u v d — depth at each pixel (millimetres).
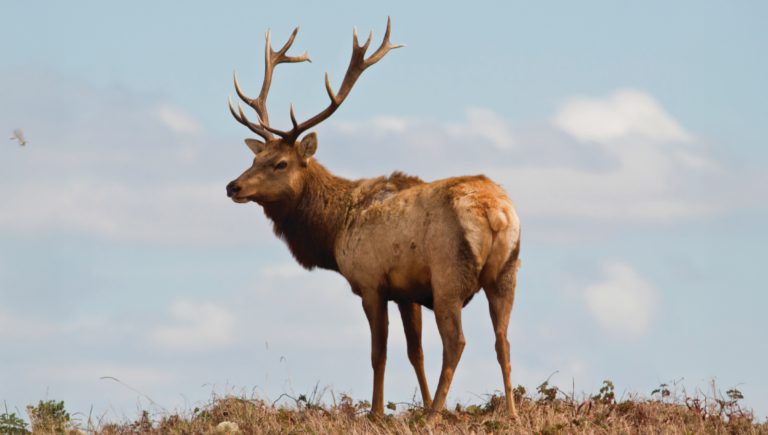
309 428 33094
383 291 37000
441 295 34469
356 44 42312
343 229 38812
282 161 40156
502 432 31953
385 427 32531
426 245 35000
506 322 34562
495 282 34500
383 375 37000
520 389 36844
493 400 36531
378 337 36969
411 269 35750
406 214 35938
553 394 36656
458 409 36156
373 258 36812
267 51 44594
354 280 37719
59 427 35188
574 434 31719
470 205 34250
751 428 33000
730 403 35156
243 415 35156
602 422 33031
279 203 40469
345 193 39375
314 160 40969
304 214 40000
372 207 37500
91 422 35812
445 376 34156
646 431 32219
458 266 34125
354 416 34969
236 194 39969
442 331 34406
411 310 38031
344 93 41719
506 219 34188
